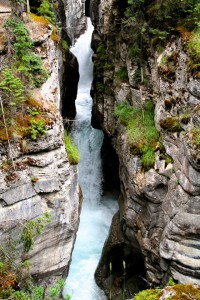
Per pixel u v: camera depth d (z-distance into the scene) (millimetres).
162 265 17469
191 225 15938
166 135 17406
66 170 16156
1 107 14773
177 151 16781
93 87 26641
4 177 14383
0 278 14078
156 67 18578
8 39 15031
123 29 20906
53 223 15984
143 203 18672
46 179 15383
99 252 21391
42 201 15609
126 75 21375
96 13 25984
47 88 16578
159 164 17641
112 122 23016
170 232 16641
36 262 15984
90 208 24500
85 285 19906
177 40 17438
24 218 15125
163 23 18266
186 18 17844
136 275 20078
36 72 16047
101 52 25484
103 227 23094
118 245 20391
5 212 14609
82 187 25281
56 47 18922
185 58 16641
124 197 20688
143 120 19516
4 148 14430
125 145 19812
